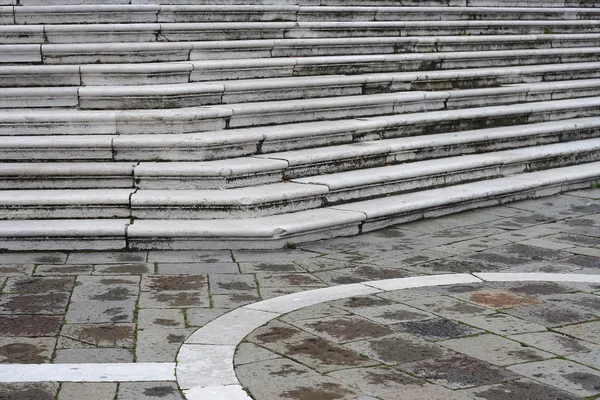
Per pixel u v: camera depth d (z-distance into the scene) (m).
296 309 5.40
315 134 8.25
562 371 4.46
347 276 6.16
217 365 4.50
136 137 7.52
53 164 7.27
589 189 9.52
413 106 9.71
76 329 4.99
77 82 8.27
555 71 11.86
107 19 8.91
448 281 6.07
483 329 5.08
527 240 7.28
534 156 9.45
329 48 10.06
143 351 4.68
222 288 5.82
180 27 8.95
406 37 10.77
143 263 6.36
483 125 10.00
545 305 5.54
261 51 9.48
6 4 9.01
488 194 8.45
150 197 6.88
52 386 4.20
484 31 12.01
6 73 8.17
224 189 7.23
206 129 7.95
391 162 8.58
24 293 5.61
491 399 4.11
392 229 7.61
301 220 7.02
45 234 6.55
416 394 4.16
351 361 4.57
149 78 8.32
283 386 4.24
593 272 6.36
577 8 13.59
